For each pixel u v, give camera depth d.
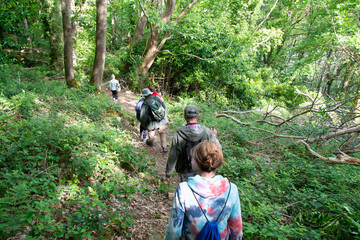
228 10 17.64
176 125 8.81
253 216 3.00
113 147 4.58
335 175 4.71
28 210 2.23
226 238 1.54
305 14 24.17
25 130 3.88
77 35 17.45
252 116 11.58
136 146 6.16
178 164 3.16
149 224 3.22
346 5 12.40
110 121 6.81
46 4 15.16
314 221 3.28
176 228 1.47
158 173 5.16
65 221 2.57
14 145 3.29
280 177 4.93
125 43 20.38
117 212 2.78
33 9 11.73
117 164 4.40
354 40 11.22
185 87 15.93
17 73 9.15
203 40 14.58
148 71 15.97
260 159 5.88
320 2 15.05
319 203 3.67
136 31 16.45
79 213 2.40
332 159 5.18
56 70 14.88
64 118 5.06
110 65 15.47
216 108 12.65
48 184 2.95
